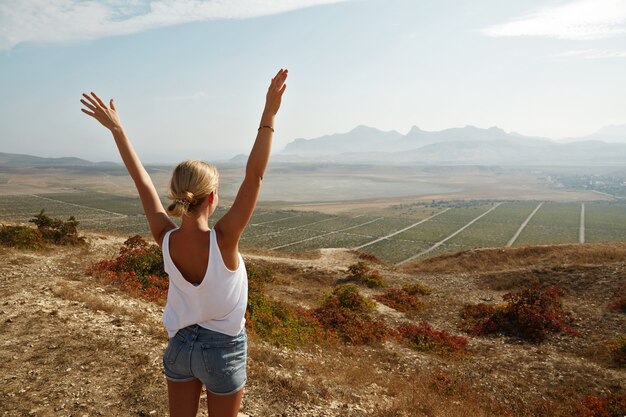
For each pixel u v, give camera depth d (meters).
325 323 18.19
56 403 5.57
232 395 2.27
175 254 2.14
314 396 7.51
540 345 18.14
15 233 21.78
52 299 10.98
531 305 20.53
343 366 12.04
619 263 26.36
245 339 2.35
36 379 6.24
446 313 23.14
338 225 177.88
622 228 168.88
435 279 31.25
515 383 13.62
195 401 2.35
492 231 161.50
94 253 22.81
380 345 16.89
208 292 2.11
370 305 22.78
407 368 14.24
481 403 11.30
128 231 123.50
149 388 6.18
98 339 8.05
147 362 7.16
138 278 16.56
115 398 5.82
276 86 2.22
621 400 11.91
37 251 21.23
